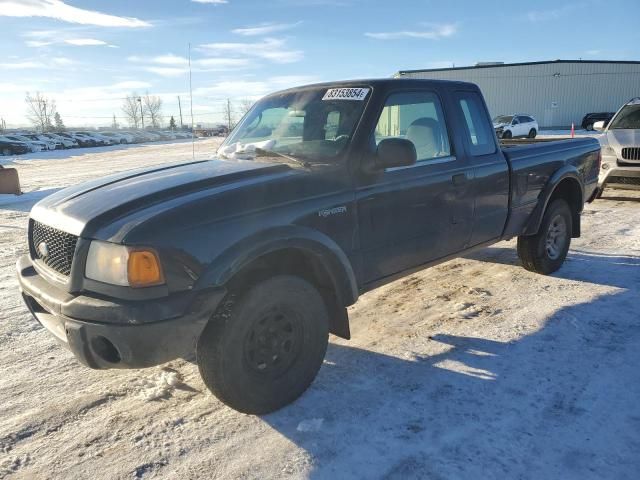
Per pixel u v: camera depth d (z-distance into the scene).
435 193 3.87
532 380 3.30
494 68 43.59
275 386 2.98
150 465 2.59
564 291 4.93
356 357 3.69
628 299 4.66
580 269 5.62
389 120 3.64
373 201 3.43
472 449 2.64
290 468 2.55
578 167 5.56
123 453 2.69
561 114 43.59
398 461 2.58
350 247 3.34
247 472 2.53
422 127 3.91
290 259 3.21
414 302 4.78
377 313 4.54
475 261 6.08
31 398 3.23
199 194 2.81
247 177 3.10
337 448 2.69
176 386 3.37
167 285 2.53
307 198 3.09
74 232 2.68
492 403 3.06
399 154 3.25
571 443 2.67
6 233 8.52
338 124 3.56
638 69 42.62
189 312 2.55
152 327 2.47
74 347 2.61
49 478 2.50
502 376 3.36
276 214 2.92
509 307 4.57
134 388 3.35
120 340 2.48
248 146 3.87
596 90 42.94
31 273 3.17
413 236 3.77
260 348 2.91
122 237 2.51
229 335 2.74
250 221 2.81
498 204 4.55
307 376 3.14
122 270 2.49
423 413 2.98
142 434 2.85
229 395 2.84
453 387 3.25
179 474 2.53
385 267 3.63
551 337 3.92
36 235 3.20
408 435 2.78
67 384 3.41
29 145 40.03
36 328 4.35
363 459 2.60
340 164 3.33
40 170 23.00
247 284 2.84
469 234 4.31
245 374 2.84
